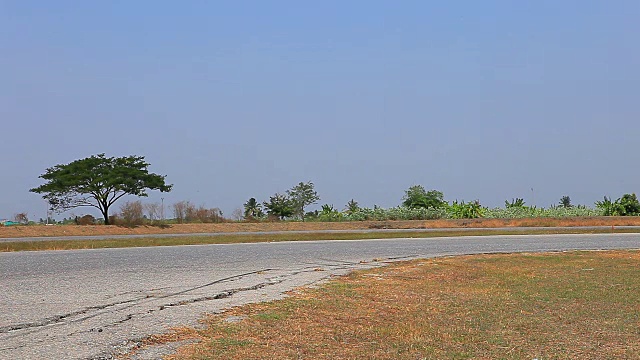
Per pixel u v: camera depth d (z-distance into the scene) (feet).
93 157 178.19
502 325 35.91
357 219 195.00
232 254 81.87
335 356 28.25
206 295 44.68
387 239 112.78
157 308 38.83
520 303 43.75
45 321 34.27
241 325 33.96
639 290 50.21
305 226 165.07
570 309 41.50
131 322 34.17
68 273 59.31
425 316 38.37
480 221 167.32
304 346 29.84
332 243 102.99
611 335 33.58
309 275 58.29
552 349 30.40
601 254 81.51
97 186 171.63
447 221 168.55
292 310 39.01
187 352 27.96
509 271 63.00
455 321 36.94
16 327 32.60
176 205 185.88
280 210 225.35
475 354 29.17
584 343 31.68
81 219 173.58
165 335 31.01
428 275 59.47
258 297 44.09
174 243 105.60
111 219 171.42
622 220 168.76
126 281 52.85
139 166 180.34
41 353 27.22
